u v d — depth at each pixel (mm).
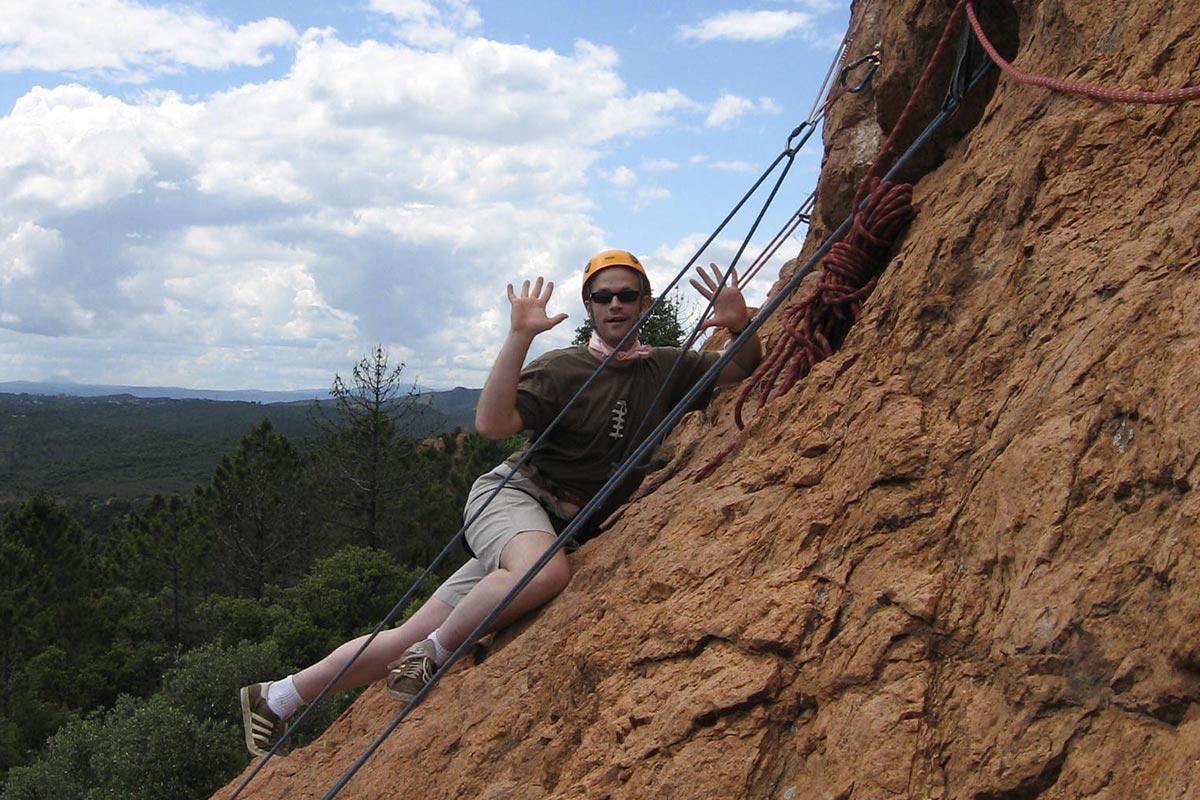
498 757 3053
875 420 2578
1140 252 2182
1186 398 1782
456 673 3887
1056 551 1880
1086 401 2016
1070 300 2303
